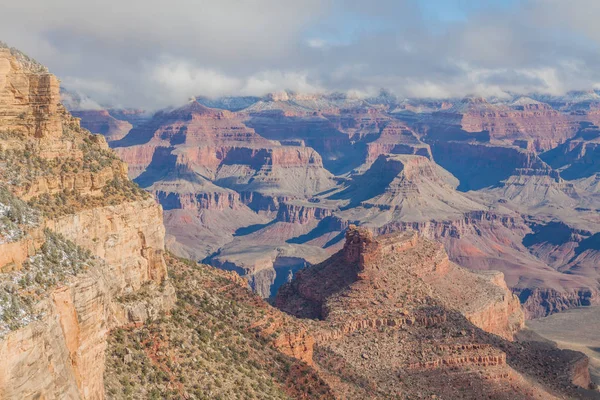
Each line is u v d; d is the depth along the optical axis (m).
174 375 76.06
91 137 82.25
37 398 46.31
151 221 82.94
